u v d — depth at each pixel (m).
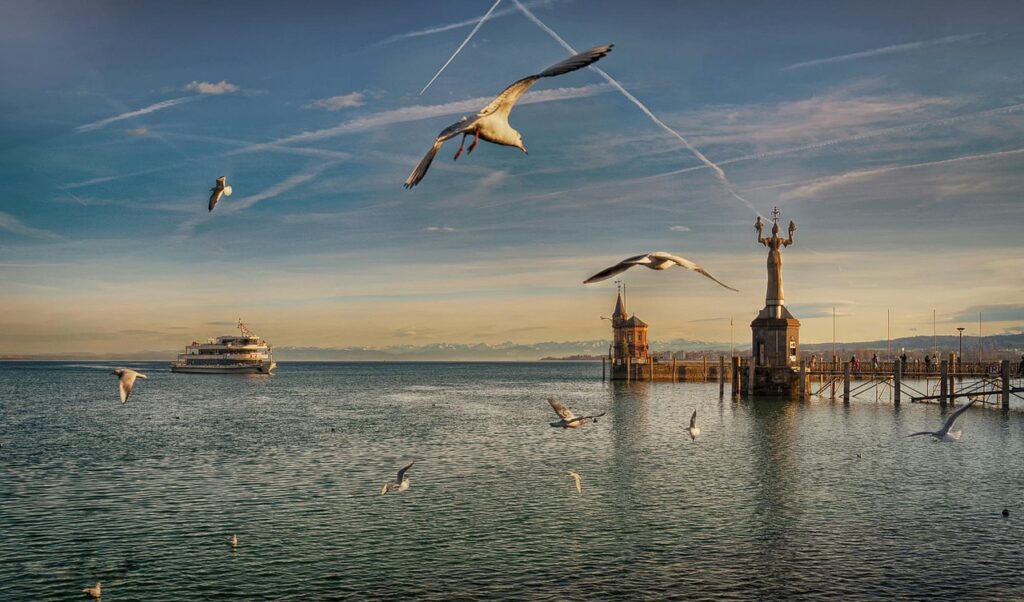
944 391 94.88
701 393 135.88
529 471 49.88
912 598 27.20
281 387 173.12
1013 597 27.33
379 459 55.47
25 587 28.38
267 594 27.66
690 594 27.58
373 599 27.17
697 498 41.62
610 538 34.00
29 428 79.00
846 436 66.81
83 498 42.28
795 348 103.25
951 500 41.00
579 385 183.62
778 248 103.19
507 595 27.48
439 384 195.75
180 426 80.56
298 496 42.50
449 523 36.47
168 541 33.84
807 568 30.14
